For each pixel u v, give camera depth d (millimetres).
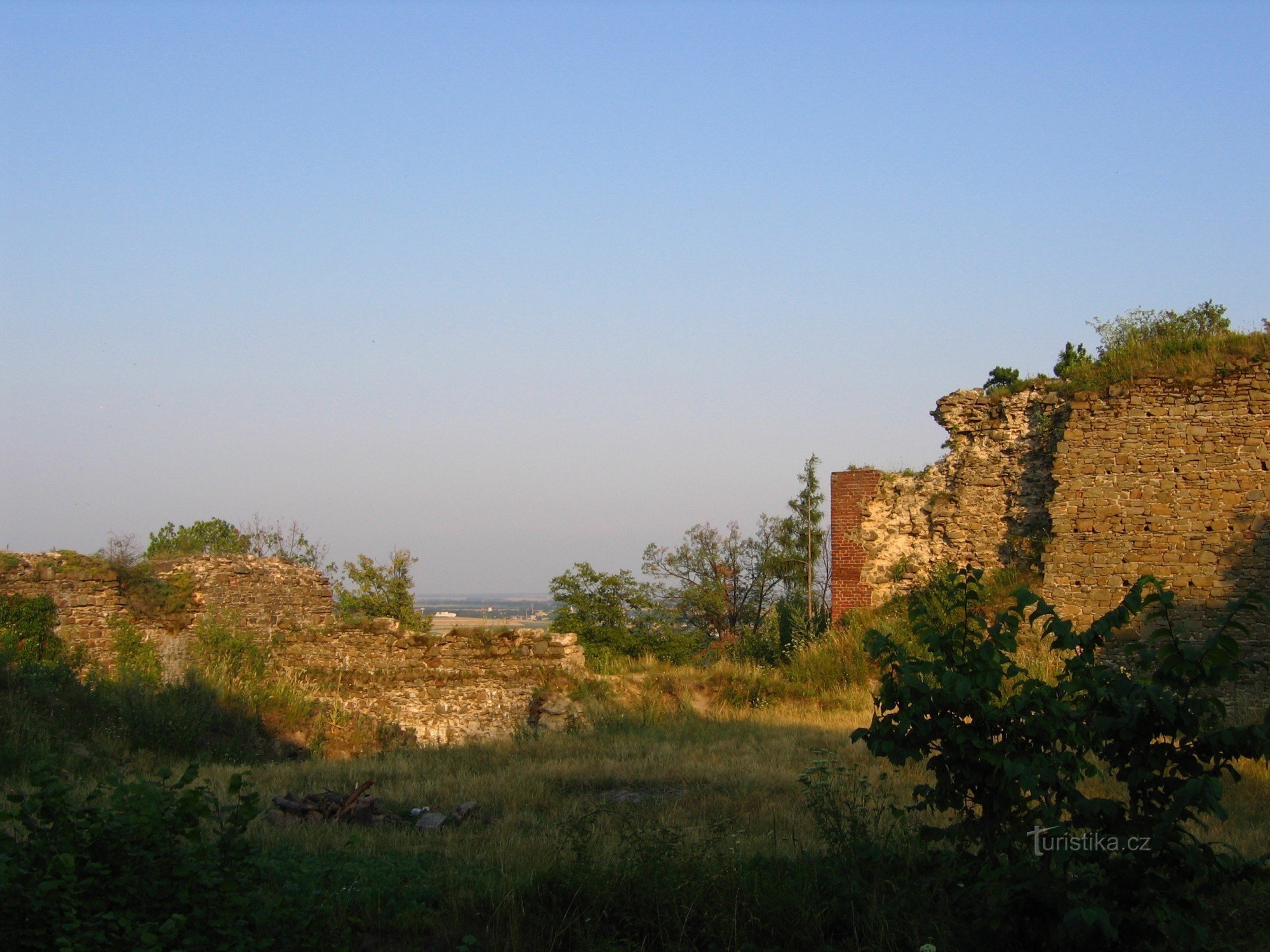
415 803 11125
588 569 28984
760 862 7344
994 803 6367
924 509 23312
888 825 8375
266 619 22391
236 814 6582
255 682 20094
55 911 5441
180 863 5969
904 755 6449
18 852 5770
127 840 5930
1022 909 5887
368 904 6891
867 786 9516
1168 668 5879
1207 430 19469
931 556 23016
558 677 20609
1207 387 19609
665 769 13258
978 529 22547
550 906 6930
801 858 7250
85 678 18297
